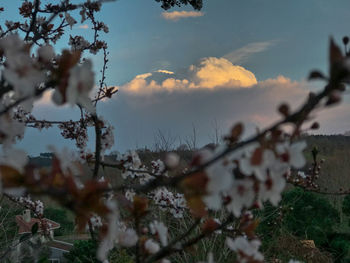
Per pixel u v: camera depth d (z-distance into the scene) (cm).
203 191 84
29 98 100
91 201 80
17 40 96
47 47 98
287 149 95
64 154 85
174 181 87
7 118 105
